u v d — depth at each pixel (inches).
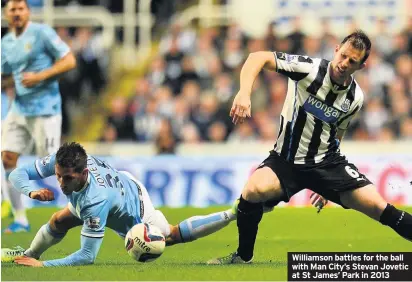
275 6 2404.0
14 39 1385.3
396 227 897.5
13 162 1379.2
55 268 900.0
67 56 1369.3
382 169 1758.1
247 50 2283.5
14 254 987.3
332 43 2234.3
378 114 2236.7
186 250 1110.4
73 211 924.6
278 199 920.3
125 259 1007.0
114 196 904.3
